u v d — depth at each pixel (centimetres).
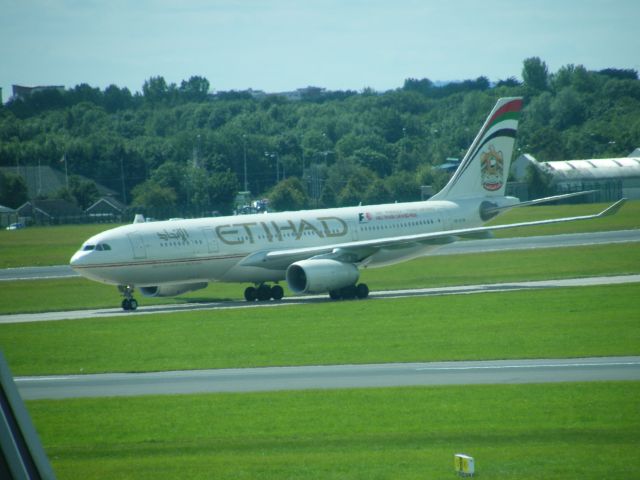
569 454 8481
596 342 14475
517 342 14725
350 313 19125
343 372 12925
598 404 10369
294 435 9506
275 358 14200
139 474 8306
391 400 10912
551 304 19125
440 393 11212
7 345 16450
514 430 9375
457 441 9056
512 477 7856
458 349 14325
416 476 7969
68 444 9519
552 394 10956
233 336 16488
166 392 12025
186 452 9038
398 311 19150
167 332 17325
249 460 8631
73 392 12306
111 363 14362
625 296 19888
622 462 8212
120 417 10625
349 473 8100
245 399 11319
